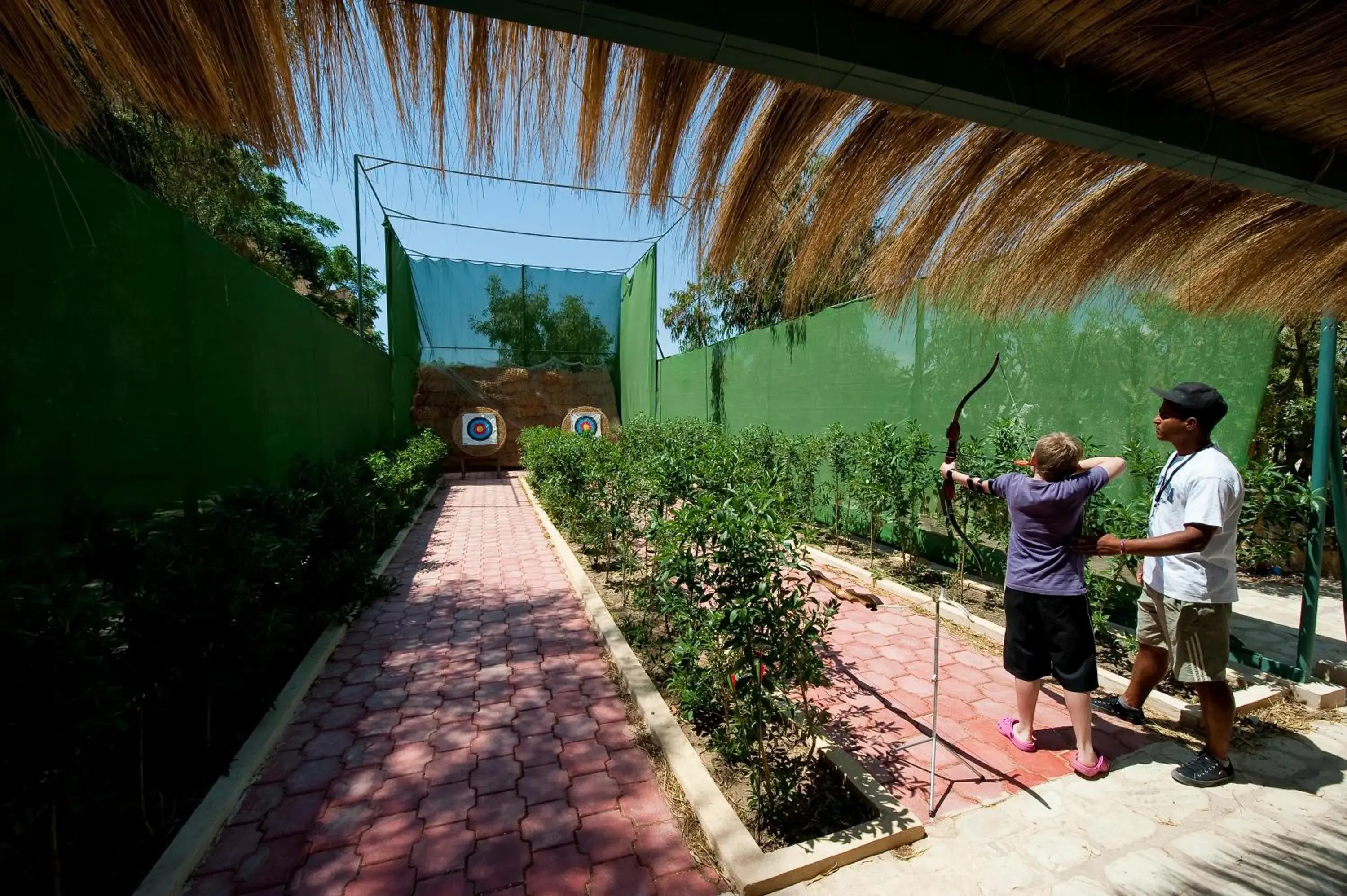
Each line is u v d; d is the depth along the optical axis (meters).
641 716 3.07
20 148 2.38
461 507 10.25
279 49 0.95
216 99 0.98
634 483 4.67
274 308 5.30
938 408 5.64
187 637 2.30
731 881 2.03
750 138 1.36
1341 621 4.52
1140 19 0.98
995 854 2.11
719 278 1.77
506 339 16.47
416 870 2.10
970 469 4.67
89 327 2.80
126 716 2.08
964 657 3.75
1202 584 2.45
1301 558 5.70
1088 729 2.52
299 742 2.89
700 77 1.22
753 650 2.17
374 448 10.38
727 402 10.55
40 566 1.86
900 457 5.27
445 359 15.95
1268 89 1.14
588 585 5.14
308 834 2.28
